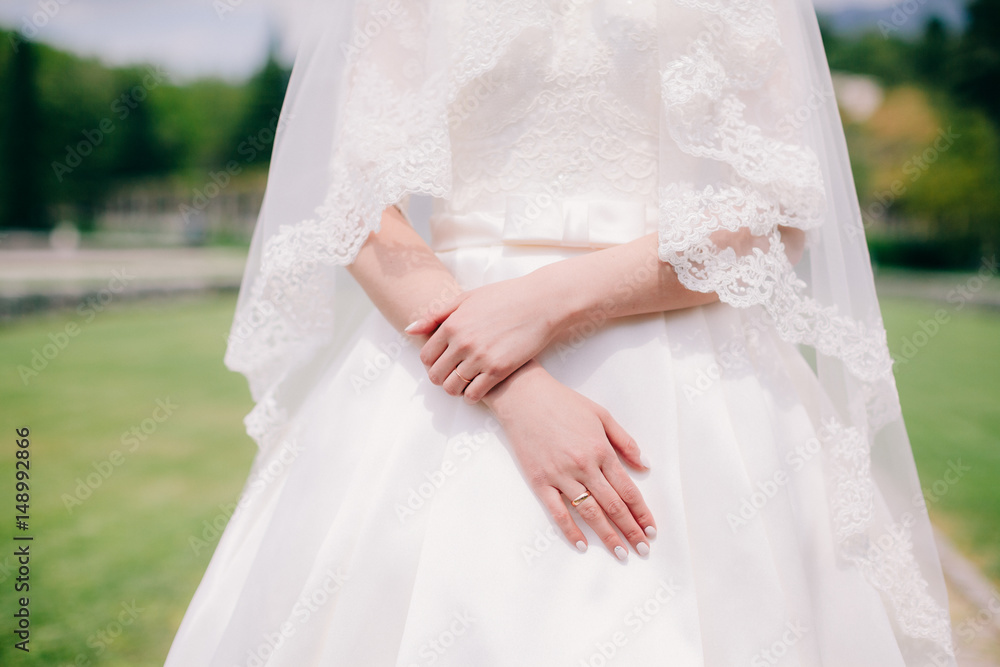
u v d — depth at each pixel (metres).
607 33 1.09
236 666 1.05
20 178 17.84
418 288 1.11
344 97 1.19
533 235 1.11
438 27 1.10
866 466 1.13
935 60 19.17
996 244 18.22
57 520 3.58
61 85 18.02
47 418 5.42
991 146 18.38
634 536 0.97
